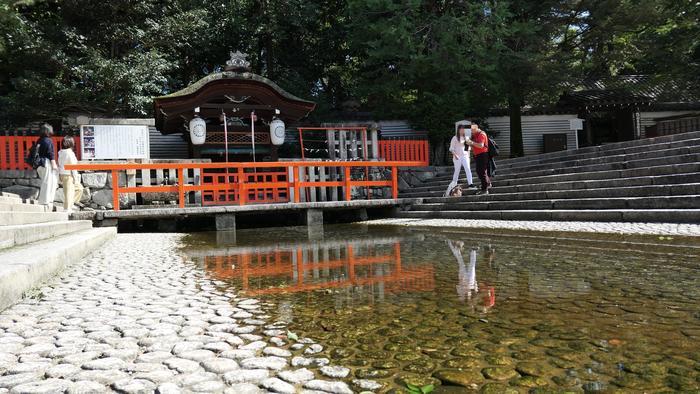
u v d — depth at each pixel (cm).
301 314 295
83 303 341
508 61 1773
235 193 1317
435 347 220
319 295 353
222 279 441
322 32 2183
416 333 244
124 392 178
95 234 750
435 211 1214
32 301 348
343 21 2148
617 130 2534
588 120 2408
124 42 1733
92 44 1672
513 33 1733
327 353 217
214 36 1969
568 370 186
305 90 2003
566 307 289
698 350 205
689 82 2119
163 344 239
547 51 1903
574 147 2461
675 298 305
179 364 207
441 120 1816
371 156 1583
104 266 535
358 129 1559
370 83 1917
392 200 1348
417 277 415
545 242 643
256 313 302
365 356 211
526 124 2450
